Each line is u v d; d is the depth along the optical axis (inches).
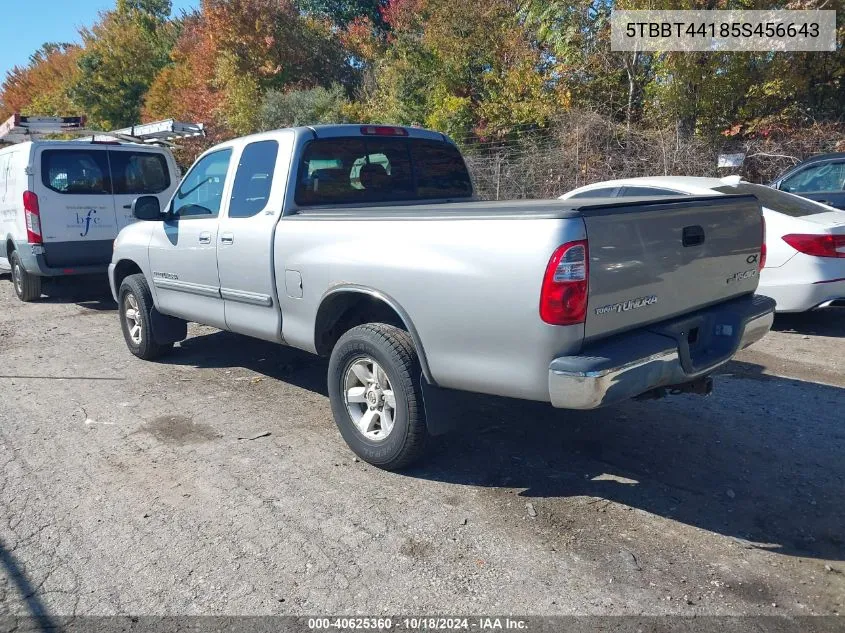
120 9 1565.0
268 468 179.0
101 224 398.0
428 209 162.9
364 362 173.8
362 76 1131.9
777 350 268.8
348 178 209.2
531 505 157.2
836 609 121.5
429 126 764.0
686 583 128.9
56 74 1702.8
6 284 491.5
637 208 143.4
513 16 788.6
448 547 141.8
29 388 249.8
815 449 182.2
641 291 144.9
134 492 168.2
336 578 132.8
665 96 591.5
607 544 141.6
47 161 378.9
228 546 144.2
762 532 145.2
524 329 137.9
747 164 542.3
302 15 1220.5
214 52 1113.4
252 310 210.7
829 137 541.0
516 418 205.5
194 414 218.8
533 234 134.9
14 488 171.8
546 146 620.7
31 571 137.6
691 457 179.2
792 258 276.5
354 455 185.3
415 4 909.2
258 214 203.2
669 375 147.6
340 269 173.3
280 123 921.5
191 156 844.6
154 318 268.7
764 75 579.2
